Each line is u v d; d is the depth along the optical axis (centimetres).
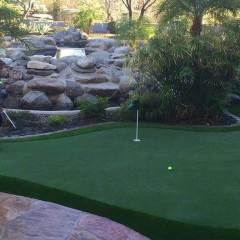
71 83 984
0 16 929
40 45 1691
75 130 754
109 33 2533
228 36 845
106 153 615
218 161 579
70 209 424
